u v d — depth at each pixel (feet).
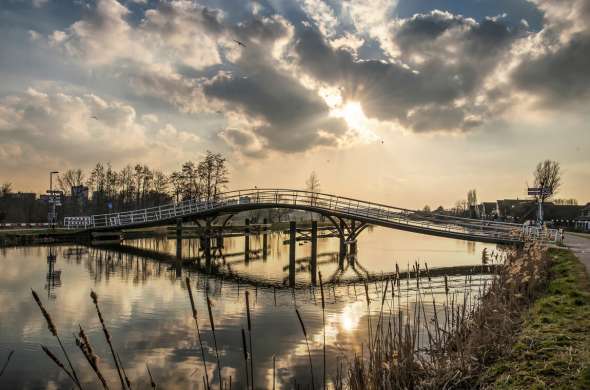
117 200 238.68
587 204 213.05
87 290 55.26
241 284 64.23
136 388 26.08
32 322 39.99
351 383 20.13
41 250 101.60
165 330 38.04
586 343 20.97
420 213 98.07
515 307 32.73
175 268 79.41
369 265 89.61
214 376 27.66
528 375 18.25
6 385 26.63
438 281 64.13
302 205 100.89
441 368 21.18
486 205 290.76
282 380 26.61
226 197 110.11
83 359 30.99
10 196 224.12
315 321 40.68
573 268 47.21
